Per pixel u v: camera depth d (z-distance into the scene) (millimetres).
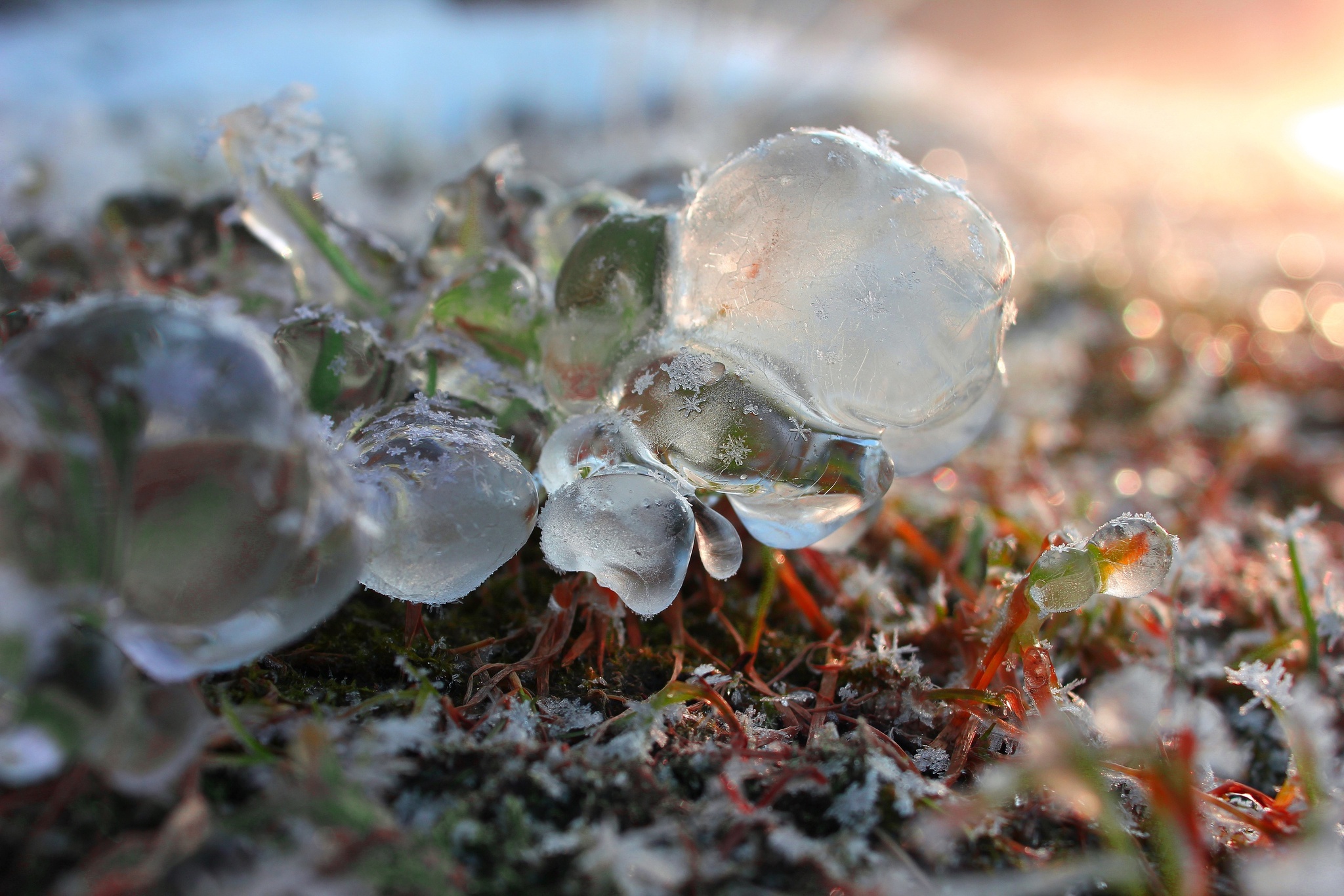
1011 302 104
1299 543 126
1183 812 89
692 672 109
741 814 90
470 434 97
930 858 90
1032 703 102
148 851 80
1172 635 117
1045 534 137
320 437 89
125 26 390
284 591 83
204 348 80
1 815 84
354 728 93
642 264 102
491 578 119
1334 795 98
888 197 97
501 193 123
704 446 97
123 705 80
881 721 104
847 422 100
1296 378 236
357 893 78
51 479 76
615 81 386
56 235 140
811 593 125
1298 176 468
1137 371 224
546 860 86
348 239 121
